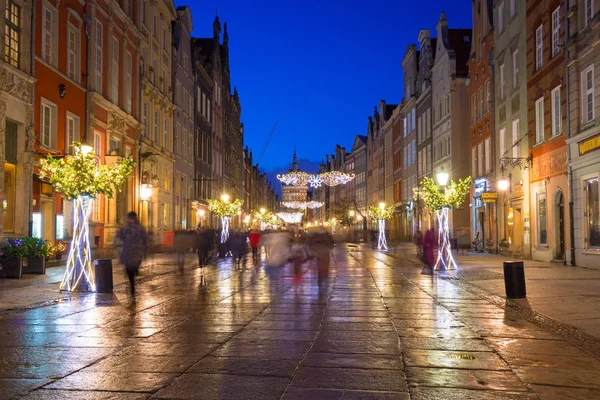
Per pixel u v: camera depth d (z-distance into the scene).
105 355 7.96
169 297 14.94
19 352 8.16
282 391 6.20
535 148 29.75
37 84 23.78
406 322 10.88
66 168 16.52
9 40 21.92
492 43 37.72
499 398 6.03
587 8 23.81
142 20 38.25
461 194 24.77
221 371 7.07
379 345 8.70
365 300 14.27
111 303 13.64
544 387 6.45
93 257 28.78
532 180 30.23
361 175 107.38
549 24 27.67
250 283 18.97
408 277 21.08
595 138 22.94
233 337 9.32
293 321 10.98
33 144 23.09
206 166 61.31
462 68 48.53
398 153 75.19
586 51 23.58
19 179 22.45
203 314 11.89
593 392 6.27
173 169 46.38
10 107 21.69
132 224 14.96
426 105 58.00
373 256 37.72
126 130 34.53
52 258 24.91
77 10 27.72
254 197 125.62
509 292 14.39
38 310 12.44
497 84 36.56
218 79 69.19
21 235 22.25
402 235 71.00
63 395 6.06
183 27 50.84
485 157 39.66
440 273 22.47
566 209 26.00
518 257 32.50
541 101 29.20
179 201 48.53
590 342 8.98
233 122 84.44
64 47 26.52
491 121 37.66
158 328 10.16
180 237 24.67
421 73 60.47
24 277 19.20
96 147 30.20
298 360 7.68
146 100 39.47
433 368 7.28
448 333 9.72
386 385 6.47
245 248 28.00
